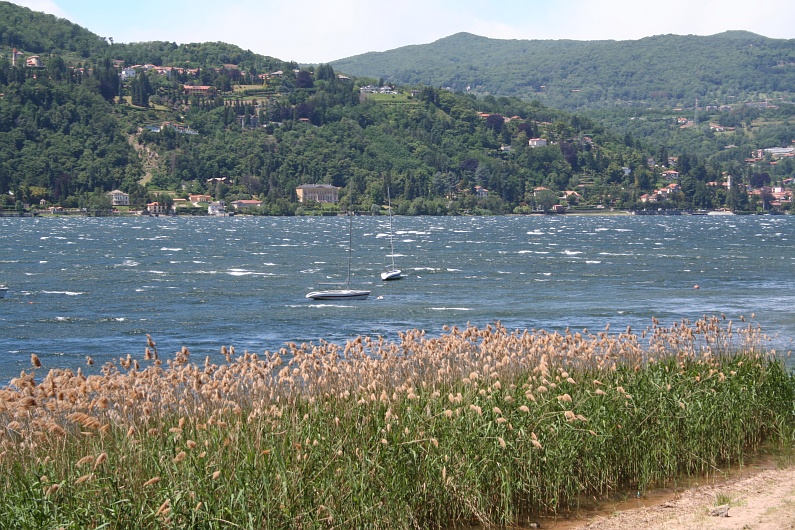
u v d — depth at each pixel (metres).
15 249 197.75
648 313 84.81
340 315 85.88
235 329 76.81
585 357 31.72
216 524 20.08
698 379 31.69
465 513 24.30
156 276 129.88
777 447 31.33
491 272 136.25
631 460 27.78
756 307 88.25
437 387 28.77
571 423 26.75
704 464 28.70
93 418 21.56
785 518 22.52
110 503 19.84
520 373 30.78
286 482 21.34
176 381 27.11
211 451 22.06
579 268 143.38
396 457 23.45
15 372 57.81
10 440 22.77
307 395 27.23
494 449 24.77
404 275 131.62
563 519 25.00
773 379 33.81
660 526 23.11
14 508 19.30
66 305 94.06
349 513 21.97
